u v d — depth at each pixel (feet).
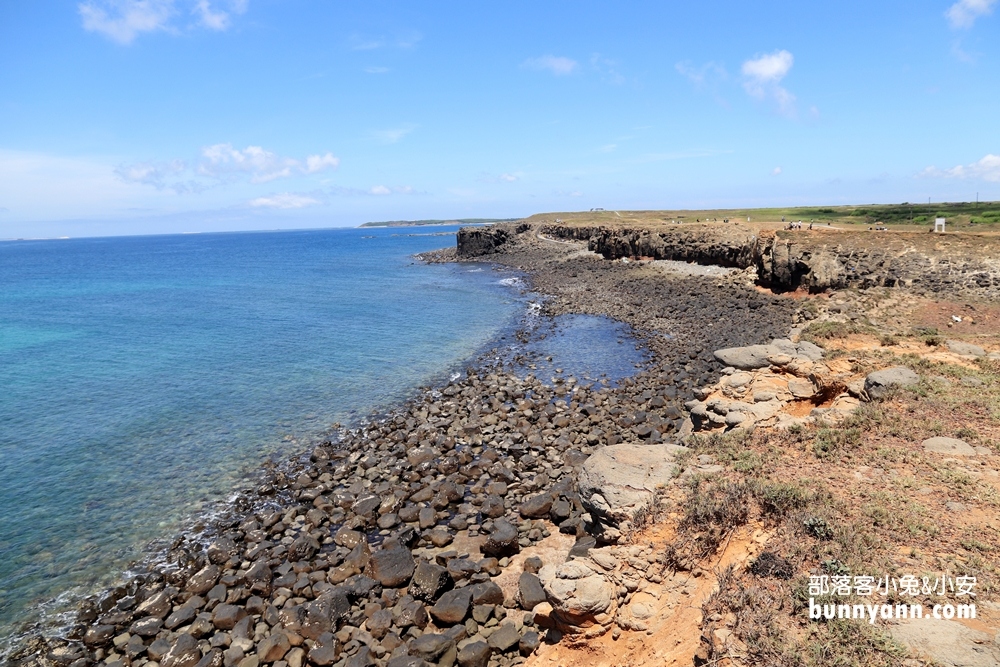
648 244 282.15
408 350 150.30
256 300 244.01
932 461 46.14
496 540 55.47
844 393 67.67
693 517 40.83
